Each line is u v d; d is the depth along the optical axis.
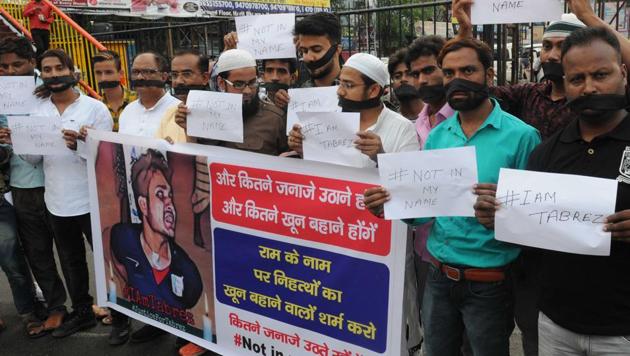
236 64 2.97
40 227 3.74
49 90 3.56
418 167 2.05
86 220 3.66
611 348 1.77
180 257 3.16
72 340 3.74
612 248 1.73
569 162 1.84
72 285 3.75
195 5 14.76
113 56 4.32
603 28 1.74
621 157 1.72
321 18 2.98
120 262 3.51
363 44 6.27
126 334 3.68
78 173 3.54
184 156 3.02
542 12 2.26
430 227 2.46
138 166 3.26
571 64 1.75
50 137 3.39
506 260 2.14
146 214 3.29
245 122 3.09
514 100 2.84
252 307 2.88
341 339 2.57
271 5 16.41
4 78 3.51
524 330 2.45
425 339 2.42
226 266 2.94
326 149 2.44
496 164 2.12
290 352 2.77
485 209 1.92
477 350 2.22
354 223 2.44
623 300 1.74
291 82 3.54
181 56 3.40
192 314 3.18
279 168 2.63
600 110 1.71
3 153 3.54
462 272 2.18
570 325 1.83
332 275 2.55
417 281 2.85
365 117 2.63
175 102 3.62
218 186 2.89
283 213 2.66
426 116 2.88
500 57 4.90
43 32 8.16
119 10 13.40
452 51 2.12
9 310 4.27
